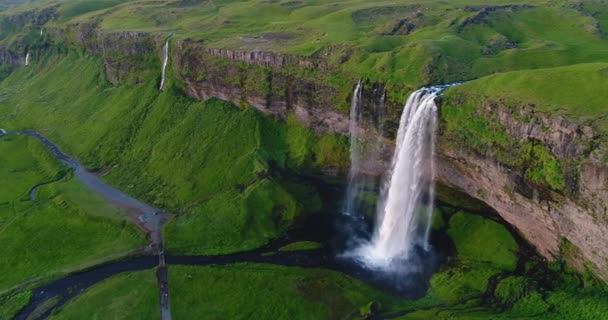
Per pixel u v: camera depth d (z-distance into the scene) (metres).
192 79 127.56
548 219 68.62
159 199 105.94
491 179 76.00
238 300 76.50
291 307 74.44
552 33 114.81
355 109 96.94
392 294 76.44
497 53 100.25
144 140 126.88
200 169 110.88
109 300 77.44
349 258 85.56
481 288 73.81
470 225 85.19
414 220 88.56
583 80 71.12
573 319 61.69
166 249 90.19
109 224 96.88
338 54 104.25
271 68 111.56
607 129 60.44
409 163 85.31
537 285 69.19
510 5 129.75
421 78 89.88
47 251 91.44
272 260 86.31
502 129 72.50
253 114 116.31
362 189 100.81
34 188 117.25
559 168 64.25
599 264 62.38
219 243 91.50
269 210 97.00
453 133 79.19
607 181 57.88
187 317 74.19
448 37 103.81
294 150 109.12
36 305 78.31
